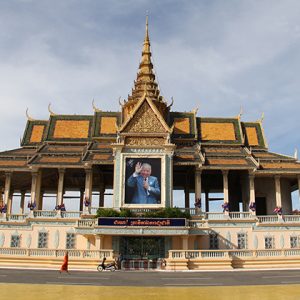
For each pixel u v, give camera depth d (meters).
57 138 68.06
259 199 64.81
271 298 21.36
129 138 58.25
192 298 21.20
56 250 45.53
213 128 70.56
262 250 46.78
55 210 56.28
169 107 72.31
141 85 76.19
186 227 50.72
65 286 26.12
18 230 54.97
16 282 28.98
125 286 26.97
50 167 59.41
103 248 51.75
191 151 62.38
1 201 69.25
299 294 23.02
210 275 36.50
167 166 57.28
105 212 52.94
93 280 31.23
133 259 50.53
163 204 55.72
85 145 67.56
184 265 43.56
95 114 70.88
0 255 45.50
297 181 66.06
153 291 23.98
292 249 47.28
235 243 55.00
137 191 56.12
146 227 50.59
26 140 69.00
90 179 58.59
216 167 59.44
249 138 70.19
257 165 59.88
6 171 59.84
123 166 57.00
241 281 31.30
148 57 79.94
